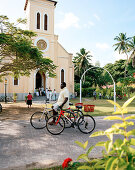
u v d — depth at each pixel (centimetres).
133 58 4134
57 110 617
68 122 655
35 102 2153
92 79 5134
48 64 1374
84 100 2650
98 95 3397
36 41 2738
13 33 1298
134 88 2622
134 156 171
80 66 4378
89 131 641
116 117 193
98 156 389
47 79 2762
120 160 165
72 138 552
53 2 2889
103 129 681
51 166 339
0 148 450
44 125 696
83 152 423
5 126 735
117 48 4334
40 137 561
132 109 1445
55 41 2898
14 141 515
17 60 1409
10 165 343
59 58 2895
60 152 421
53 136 574
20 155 400
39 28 2788
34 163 351
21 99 2542
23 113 1174
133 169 158
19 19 1286
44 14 2830
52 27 2875
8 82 2462
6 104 1906
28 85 2589
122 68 5447
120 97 2778
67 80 2936
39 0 2781
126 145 177
